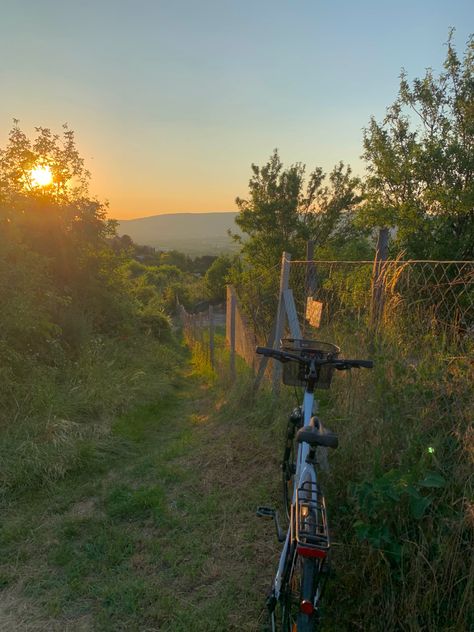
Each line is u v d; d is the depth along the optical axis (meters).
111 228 12.40
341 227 18.50
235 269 19.95
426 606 2.16
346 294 4.22
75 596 2.92
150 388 8.62
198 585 2.95
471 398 2.39
